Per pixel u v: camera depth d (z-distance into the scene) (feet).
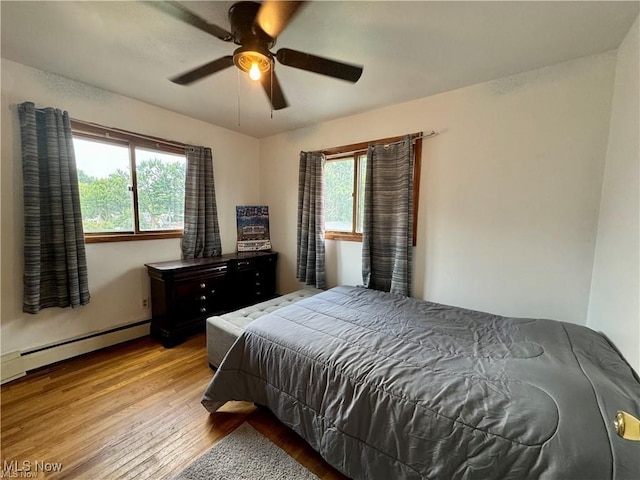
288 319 5.99
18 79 6.31
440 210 7.82
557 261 6.34
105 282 8.03
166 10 3.83
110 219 8.13
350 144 9.47
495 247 7.07
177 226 9.71
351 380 4.09
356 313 6.38
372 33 5.05
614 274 4.87
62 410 5.54
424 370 4.04
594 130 5.77
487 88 6.90
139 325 8.79
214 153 10.57
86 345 7.73
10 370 6.46
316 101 8.16
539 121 6.32
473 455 3.02
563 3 4.27
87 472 4.24
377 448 3.66
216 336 6.73
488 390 3.54
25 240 6.37
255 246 11.87
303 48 5.54
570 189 6.09
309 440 4.41
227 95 7.84
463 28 4.88
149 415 5.46
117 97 7.86
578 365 4.01
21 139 6.33
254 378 5.26
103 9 4.50
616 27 4.82
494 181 6.96
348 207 9.97
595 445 2.64
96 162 7.76
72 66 6.39
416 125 8.05
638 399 3.22
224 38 4.32
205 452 4.64
